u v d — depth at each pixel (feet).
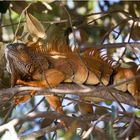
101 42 42.04
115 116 30.09
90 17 52.80
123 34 50.78
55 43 39.96
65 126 34.71
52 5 48.11
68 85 38.24
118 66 40.16
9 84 40.93
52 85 37.50
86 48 40.19
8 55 37.93
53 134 37.63
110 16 53.01
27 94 35.83
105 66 39.83
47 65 38.29
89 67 39.19
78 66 38.75
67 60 38.73
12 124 29.84
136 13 50.39
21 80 37.88
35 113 30.71
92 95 37.04
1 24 49.98
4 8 46.19
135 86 39.06
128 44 38.58
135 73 40.01
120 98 38.60
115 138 29.68
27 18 38.68
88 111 40.68
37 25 38.60
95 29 53.16
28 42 39.55
